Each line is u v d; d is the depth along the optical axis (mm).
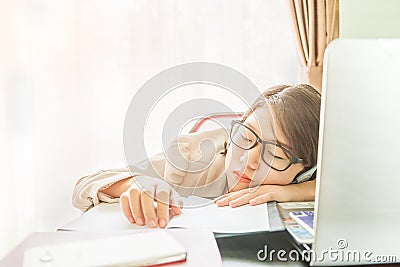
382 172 555
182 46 2092
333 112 539
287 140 919
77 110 2109
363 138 544
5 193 2074
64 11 2070
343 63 525
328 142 548
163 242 670
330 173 559
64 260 619
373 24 1076
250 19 2102
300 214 781
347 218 575
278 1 2100
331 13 1874
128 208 835
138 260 615
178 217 839
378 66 524
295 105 929
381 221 575
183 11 2084
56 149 2111
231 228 761
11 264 628
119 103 2117
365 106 535
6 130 2055
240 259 659
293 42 2105
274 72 2123
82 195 1052
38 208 2119
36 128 2088
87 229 794
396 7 1071
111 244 671
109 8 2086
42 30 2062
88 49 2094
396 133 542
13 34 2031
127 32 2094
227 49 2107
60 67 2086
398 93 530
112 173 1092
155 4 2080
